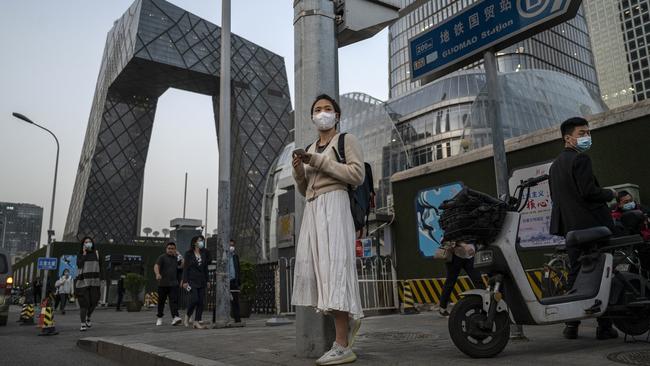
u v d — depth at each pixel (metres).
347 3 4.27
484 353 3.23
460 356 3.34
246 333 6.09
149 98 160.00
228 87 10.04
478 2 5.11
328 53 4.22
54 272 34.44
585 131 4.14
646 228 4.96
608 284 3.70
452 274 7.21
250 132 142.88
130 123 153.75
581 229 3.91
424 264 12.09
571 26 108.38
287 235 27.33
